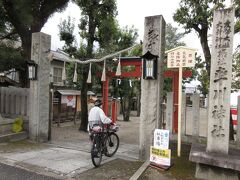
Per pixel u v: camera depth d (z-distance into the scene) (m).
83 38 13.03
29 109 9.75
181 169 6.44
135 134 13.08
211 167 5.74
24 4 10.08
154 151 6.61
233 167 5.33
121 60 12.30
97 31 12.95
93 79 14.78
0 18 10.80
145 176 6.00
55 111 16.30
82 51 12.73
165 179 5.83
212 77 5.84
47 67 9.66
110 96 19.80
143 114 7.34
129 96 20.12
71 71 15.65
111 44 12.97
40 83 9.41
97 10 12.46
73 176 6.02
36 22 11.15
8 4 10.44
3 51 10.02
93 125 7.21
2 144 8.72
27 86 11.45
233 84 8.39
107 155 7.69
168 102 8.27
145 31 7.30
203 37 8.29
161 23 7.12
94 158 6.69
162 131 6.53
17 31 11.45
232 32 5.64
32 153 7.80
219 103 5.77
